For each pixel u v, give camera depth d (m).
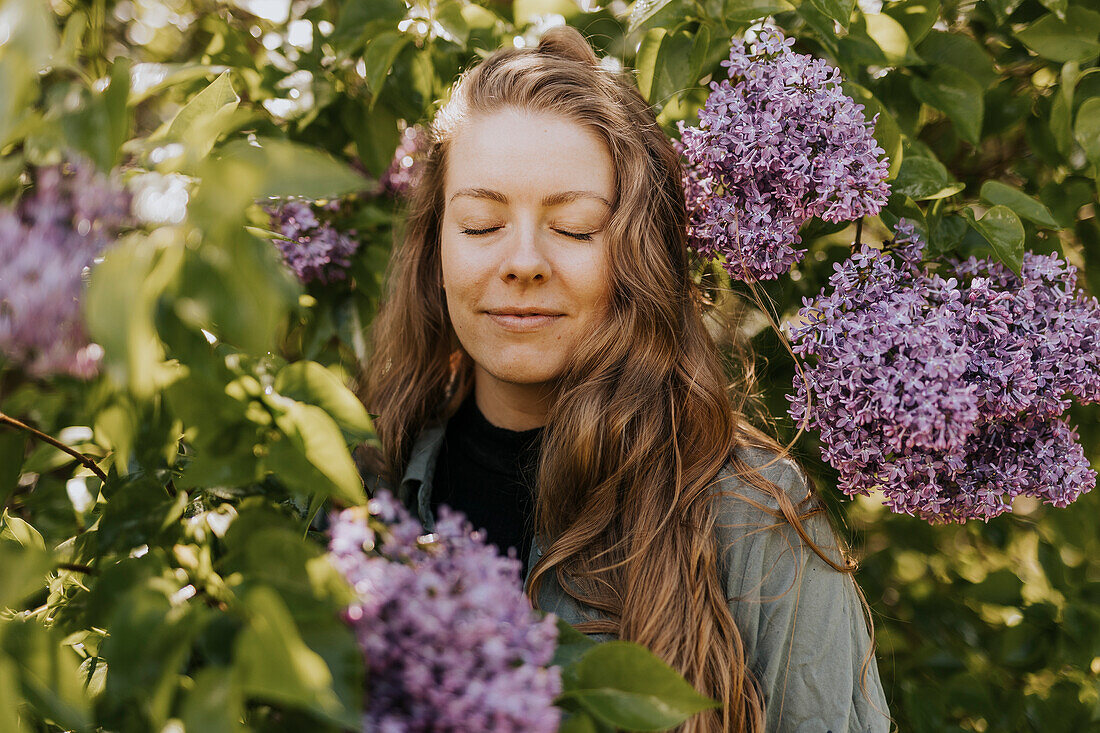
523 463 1.16
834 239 1.42
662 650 0.92
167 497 0.76
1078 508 1.49
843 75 1.18
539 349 1.02
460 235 1.00
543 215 0.98
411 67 1.35
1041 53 1.25
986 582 1.53
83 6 1.08
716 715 0.93
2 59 0.52
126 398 0.60
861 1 1.31
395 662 0.57
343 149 1.45
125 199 0.57
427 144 1.28
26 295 0.52
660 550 0.97
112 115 0.56
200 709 0.49
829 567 1.01
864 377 0.94
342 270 1.39
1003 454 1.01
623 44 1.38
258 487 0.82
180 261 0.52
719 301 1.30
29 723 0.65
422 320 1.26
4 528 0.88
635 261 1.01
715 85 1.05
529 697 0.56
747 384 1.24
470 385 1.26
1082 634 1.44
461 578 0.62
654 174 1.05
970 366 0.95
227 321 0.52
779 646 0.97
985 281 1.00
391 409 1.26
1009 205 1.13
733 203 1.06
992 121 1.35
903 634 1.61
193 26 1.66
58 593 0.87
